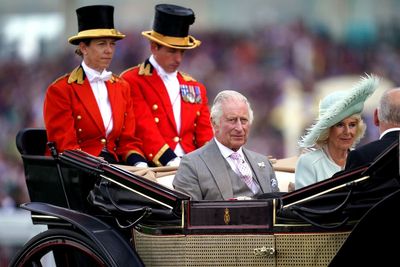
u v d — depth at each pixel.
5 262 40.12
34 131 26.59
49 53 84.12
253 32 88.75
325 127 23.94
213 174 24.22
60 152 26.66
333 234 21.00
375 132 53.56
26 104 76.50
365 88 23.66
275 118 72.06
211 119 24.78
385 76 80.75
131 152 27.66
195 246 21.95
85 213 24.14
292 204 21.14
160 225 22.44
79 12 27.39
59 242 23.41
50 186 24.84
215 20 92.56
